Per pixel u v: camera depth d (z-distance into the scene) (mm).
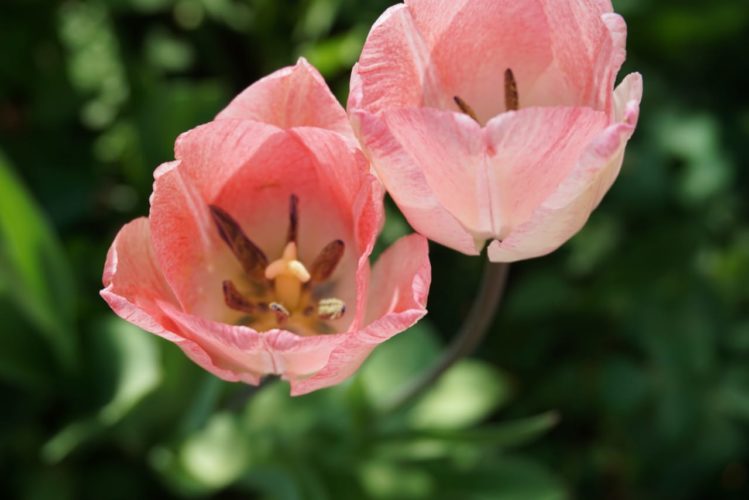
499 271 547
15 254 629
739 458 730
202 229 521
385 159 486
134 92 718
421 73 518
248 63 761
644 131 742
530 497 664
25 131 733
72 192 722
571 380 731
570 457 730
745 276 741
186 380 645
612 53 496
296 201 530
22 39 733
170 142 673
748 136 763
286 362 494
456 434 623
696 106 765
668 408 719
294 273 521
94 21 739
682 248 733
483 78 528
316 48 710
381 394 663
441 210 490
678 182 738
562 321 738
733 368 726
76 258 692
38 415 675
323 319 535
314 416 651
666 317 728
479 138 482
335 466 646
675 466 721
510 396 733
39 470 672
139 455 678
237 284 534
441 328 733
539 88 528
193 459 633
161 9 749
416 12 510
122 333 647
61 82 730
